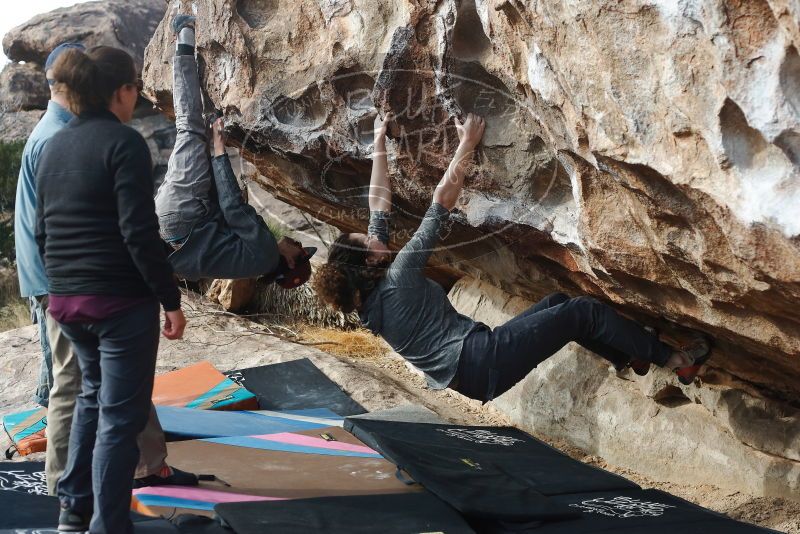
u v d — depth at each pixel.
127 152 2.70
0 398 5.66
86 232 2.75
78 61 2.79
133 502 3.43
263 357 6.51
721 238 2.74
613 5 2.50
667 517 3.53
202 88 4.70
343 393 5.63
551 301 3.93
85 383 3.01
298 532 3.12
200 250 3.62
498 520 3.42
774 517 3.84
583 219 3.29
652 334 3.77
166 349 6.75
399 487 3.77
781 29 2.12
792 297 2.67
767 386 4.10
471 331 3.65
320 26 4.14
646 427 4.63
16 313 9.48
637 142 2.66
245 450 4.24
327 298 3.73
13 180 11.76
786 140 2.23
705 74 2.37
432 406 5.77
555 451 4.57
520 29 2.94
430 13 3.37
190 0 4.72
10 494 3.48
